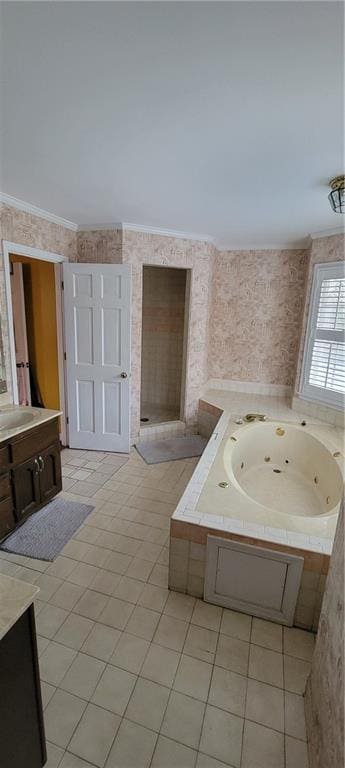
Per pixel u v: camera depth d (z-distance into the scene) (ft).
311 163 6.39
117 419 12.25
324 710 3.87
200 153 6.12
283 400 14.26
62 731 4.53
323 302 11.66
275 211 9.36
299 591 5.95
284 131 5.34
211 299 14.08
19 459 7.86
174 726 4.63
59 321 11.75
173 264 12.17
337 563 4.07
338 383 11.32
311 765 4.14
